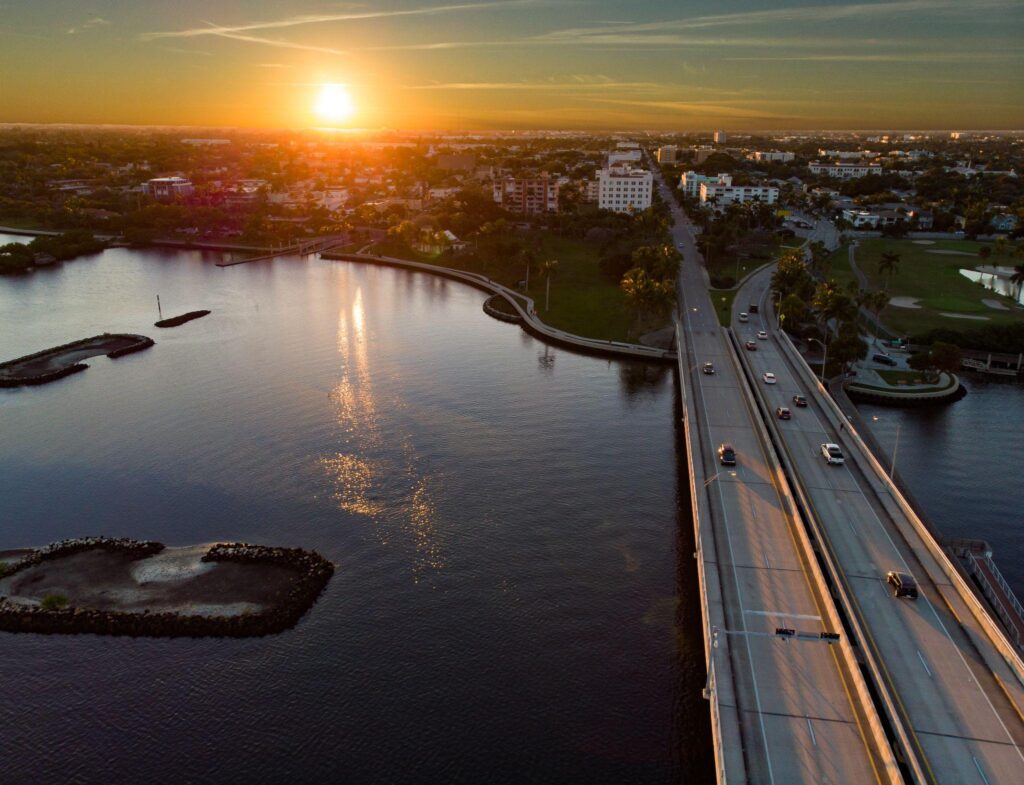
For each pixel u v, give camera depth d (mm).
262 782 61875
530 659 75875
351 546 95062
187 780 62000
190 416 136125
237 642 77875
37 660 75500
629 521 102000
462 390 151875
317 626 80250
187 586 86312
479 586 87375
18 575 88438
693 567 91938
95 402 144000
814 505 92500
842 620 69500
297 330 197875
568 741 66312
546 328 197000
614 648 77625
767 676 62281
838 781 51781
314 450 121812
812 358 168625
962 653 65375
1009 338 173500
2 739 65938
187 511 103312
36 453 121062
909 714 58094
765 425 118875
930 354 159500
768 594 73500
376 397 146500
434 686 72125
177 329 198375
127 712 68938
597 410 142500
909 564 79438
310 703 69938
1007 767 53031
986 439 132500
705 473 100875
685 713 69562
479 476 113812
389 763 63719
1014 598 82250
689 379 140500
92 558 91688
